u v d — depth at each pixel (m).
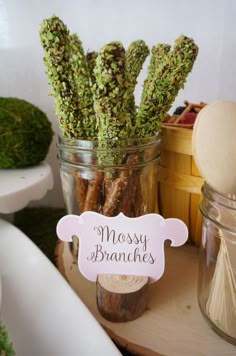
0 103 0.41
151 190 0.28
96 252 0.25
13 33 0.47
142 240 0.24
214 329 0.23
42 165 0.42
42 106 0.50
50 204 0.53
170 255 0.32
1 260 0.26
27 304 0.22
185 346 0.22
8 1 0.46
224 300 0.22
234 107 0.20
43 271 0.25
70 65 0.23
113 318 0.24
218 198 0.21
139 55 0.26
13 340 0.20
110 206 0.25
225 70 0.44
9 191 0.33
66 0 0.45
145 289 0.25
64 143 0.26
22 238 0.29
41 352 0.19
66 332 0.20
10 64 0.49
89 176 0.25
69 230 0.25
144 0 0.43
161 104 0.24
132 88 0.24
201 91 0.46
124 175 0.25
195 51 0.23
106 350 0.19
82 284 0.28
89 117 0.25
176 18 0.43
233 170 0.19
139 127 0.25
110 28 0.45
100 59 0.20
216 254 0.23
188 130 0.27
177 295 0.27
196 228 0.31
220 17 0.42
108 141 0.23
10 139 0.38
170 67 0.23
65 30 0.22
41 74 0.49
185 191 0.29
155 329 0.24
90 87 0.24
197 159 0.21
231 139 0.19
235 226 0.21
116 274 0.25
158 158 0.27
